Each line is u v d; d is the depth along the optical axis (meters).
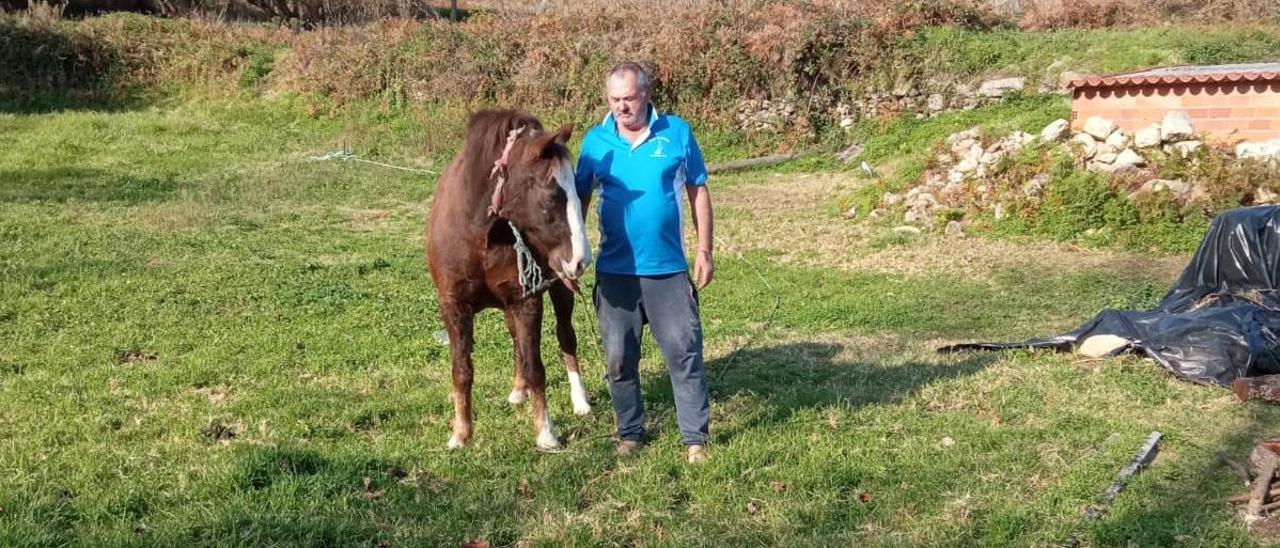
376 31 21.06
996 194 11.14
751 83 18.00
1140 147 10.79
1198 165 10.41
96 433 4.96
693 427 4.58
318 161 16.09
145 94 20.39
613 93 4.25
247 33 22.33
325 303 8.08
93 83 20.41
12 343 6.73
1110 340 6.38
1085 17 20.50
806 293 8.66
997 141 12.02
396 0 24.66
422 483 4.37
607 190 4.41
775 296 8.58
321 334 7.15
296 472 4.36
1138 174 10.52
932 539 3.85
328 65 19.86
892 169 14.27
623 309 4.54
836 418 5.17
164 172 14.84
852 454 4.62
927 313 7.90
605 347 4.63
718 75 18.12
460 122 18.08
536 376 4.79
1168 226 9.98
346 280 9.01
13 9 22.84
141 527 3.90
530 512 4.11
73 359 6.38
